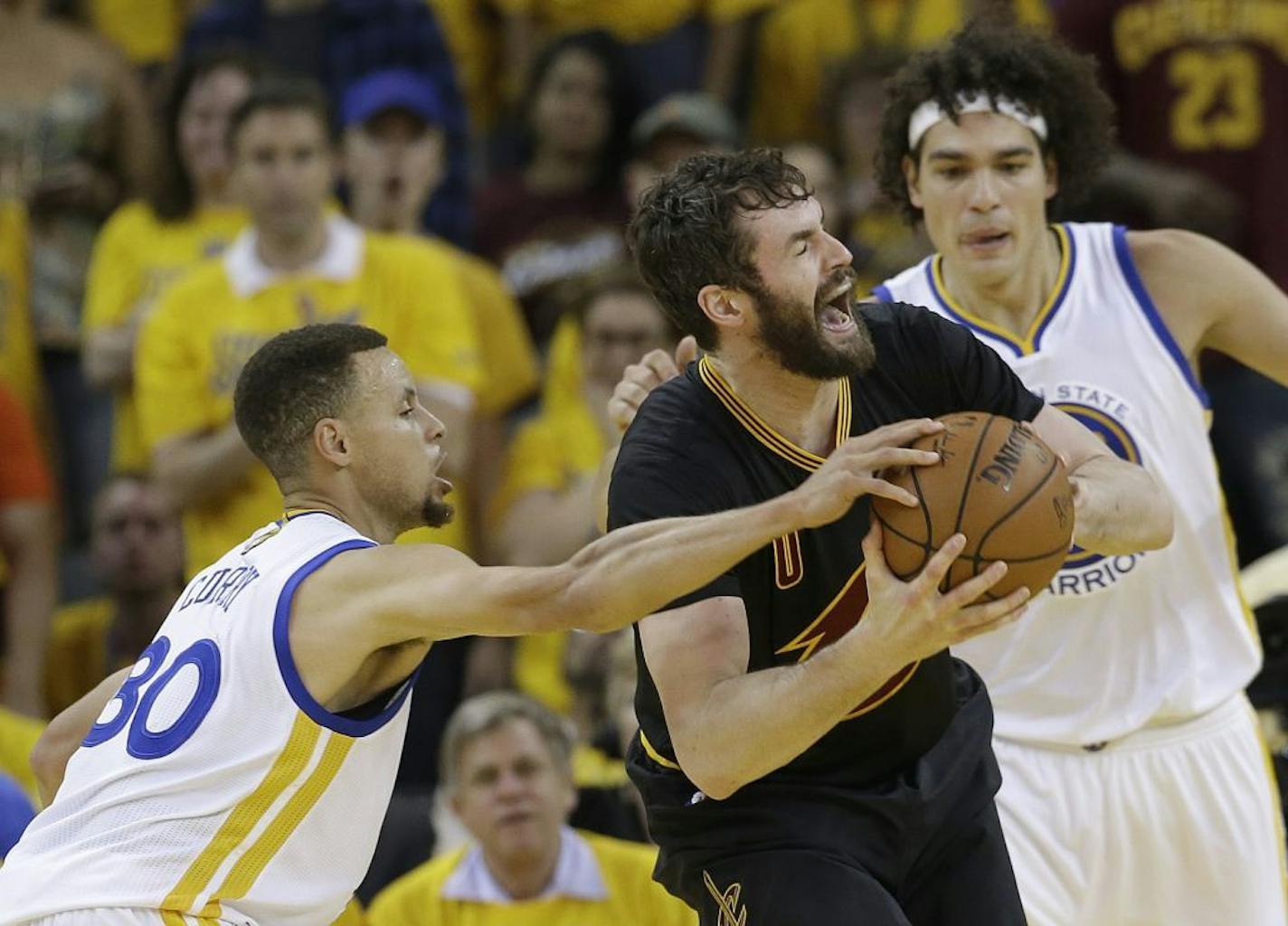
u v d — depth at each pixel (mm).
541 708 20156
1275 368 15914
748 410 12953
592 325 26281
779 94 30703
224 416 24000
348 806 13352
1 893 13117
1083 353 15812
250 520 23828
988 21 16203
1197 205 25906
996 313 16000
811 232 12625
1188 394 15844
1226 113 27156
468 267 27234
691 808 13516
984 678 16047
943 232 15781
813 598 12914
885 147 16359
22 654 25719
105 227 28688
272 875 13188
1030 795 16000
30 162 28531
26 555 25906
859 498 12789
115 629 25516
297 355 13781
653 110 30234
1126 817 15992
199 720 13094
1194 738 16047
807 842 13273
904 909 13789
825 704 11633
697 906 13820
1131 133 27625
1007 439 11977
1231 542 16266
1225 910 16234
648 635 12445
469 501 26281
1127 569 15680
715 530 11078
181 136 26688
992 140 15539
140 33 32219
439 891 19938
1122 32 27453
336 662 12867
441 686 24828
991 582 11312
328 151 24516
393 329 24438
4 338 27578
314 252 24328
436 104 28031
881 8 30266
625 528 11516
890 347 13523
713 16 30781
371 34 29297
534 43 31719
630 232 13219
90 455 28016
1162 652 15898
